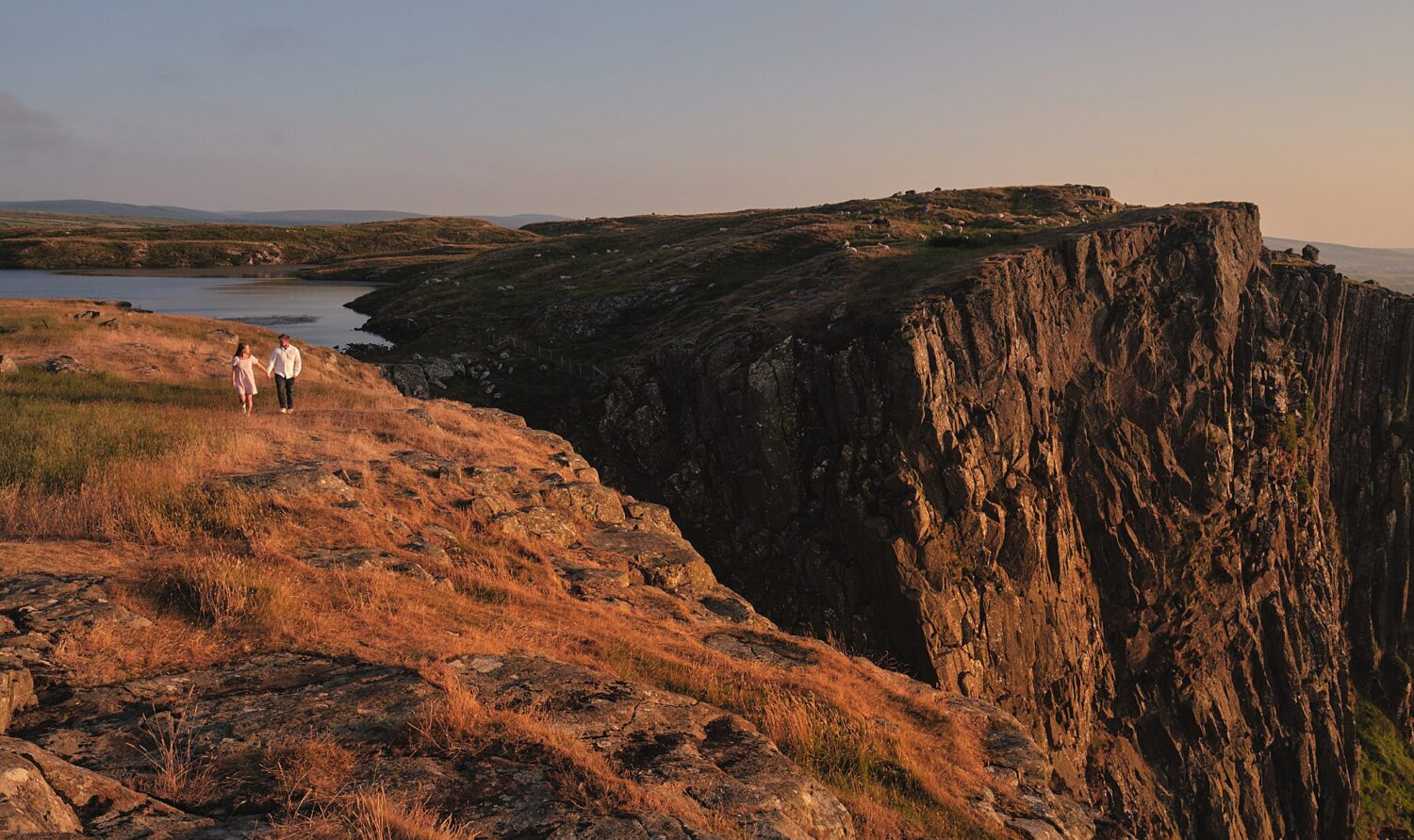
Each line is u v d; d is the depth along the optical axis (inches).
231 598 420.2
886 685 613.6
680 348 2341.3
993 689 1811.0
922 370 1908.2
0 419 783.7
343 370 1930.4
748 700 487.2
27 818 209.2
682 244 4613.7
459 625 477.1
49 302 2055.9
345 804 259.3
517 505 804.6
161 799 256.5
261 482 636.7
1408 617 3494.1
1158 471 2351.1
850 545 1872.5
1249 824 2351.1
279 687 352.5
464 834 250.2
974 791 471.8
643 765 339.0
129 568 454.3
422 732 313.4
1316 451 3073.3
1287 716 2593.5
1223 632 2421.3
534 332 3378.4
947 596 1775.3
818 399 2025.1
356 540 589.3
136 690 331.6
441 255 7199.8
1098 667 2161.7
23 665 328.5
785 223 4387.3
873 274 2460.6
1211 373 2480.3
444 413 1157.1
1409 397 3479.3
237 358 959.6
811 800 350.9
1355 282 3555.6
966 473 1851.6
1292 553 2748.5
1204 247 2536.9
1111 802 2052.2
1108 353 2337.6
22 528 506.0
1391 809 2997.0
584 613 586.9
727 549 2047.2
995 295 2069.4
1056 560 2023.9
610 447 2338.8
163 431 770.2
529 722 340.8
